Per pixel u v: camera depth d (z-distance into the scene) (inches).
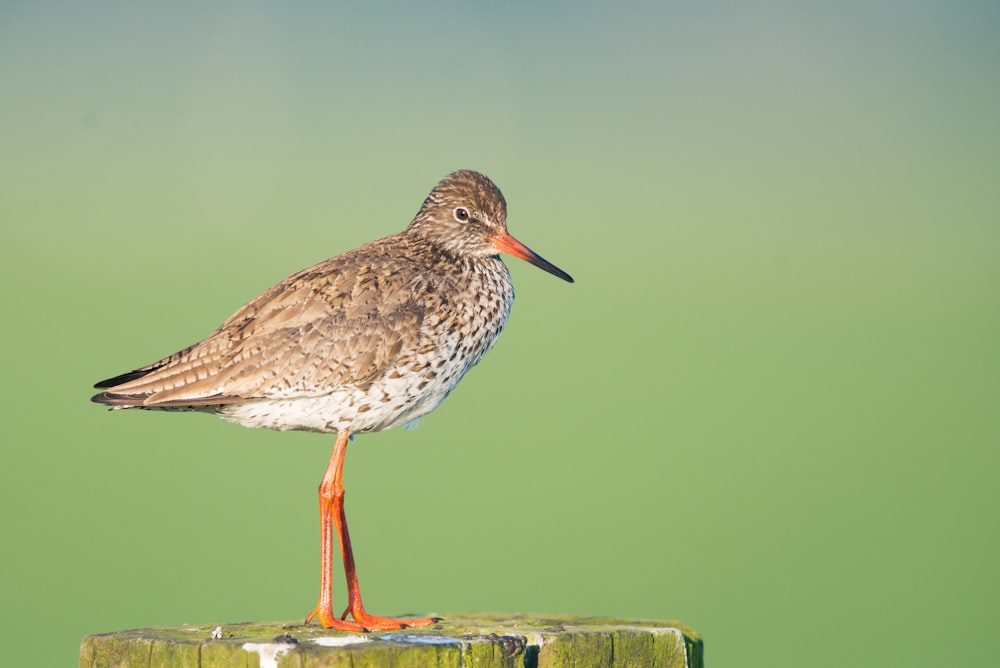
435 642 352.8
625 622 444.8
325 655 342.0
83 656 378.6
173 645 357.7
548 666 374.6
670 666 390.6
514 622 449.1
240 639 365.4
